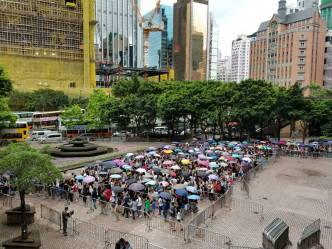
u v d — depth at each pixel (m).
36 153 15.50
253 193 25.31
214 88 58.34
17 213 18.66
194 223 16.89
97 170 30.34
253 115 49.16
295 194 25.08
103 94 69.81
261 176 31.42
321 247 15.20
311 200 23.47
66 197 22.88
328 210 21.23
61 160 38.53
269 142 49.09
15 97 90.06
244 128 57.00
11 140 54.38
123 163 30.53
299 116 54.19
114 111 58.91
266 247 14.51
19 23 102.94
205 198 24.11
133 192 22.02
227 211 20.86
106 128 70.88
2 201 22.64
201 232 17.02
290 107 53.06
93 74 119.88
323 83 121.56
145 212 18.66
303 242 14.07
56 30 110.81
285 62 124.00
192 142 49.34
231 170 29.75
